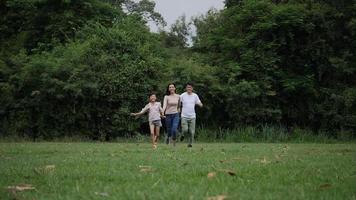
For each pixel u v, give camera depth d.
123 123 26.28
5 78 27.64
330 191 4.98
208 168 7.29
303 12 29.39
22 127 26.67
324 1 30.72
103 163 8.38
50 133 26.52
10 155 10.89
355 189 5.12
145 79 26.83
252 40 29.70
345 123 28.42
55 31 31.73
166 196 4.64
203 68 27.94
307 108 29.33
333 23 29.58
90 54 27.05
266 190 5.13
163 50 30.77
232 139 26.25
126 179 6.12
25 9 33.22
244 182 5.73
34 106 26.56
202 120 28.02
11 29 34.44
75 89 25.53
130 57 27.36
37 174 6.64
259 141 25.89
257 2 30.17
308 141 26.02
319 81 29.81
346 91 28.38
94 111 26.41
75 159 9.36
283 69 29.72
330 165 8.04
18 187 5.33
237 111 27.73
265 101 28.33
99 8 33.41
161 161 8.79
